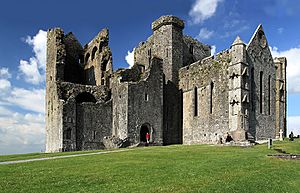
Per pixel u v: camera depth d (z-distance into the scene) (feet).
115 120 204.23
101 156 117.70
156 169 85.20
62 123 191.72
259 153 116.37
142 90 203.51
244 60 181.57
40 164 99.55
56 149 196.03
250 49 190.39
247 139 167.84
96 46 242.78
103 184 69.51
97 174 79.41
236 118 177.17
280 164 95.76
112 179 73.82
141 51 257.75
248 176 77.71
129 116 196.75
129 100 197.98
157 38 236.84
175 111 221.05
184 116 217.36
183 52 241.96
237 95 178.09
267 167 90.43
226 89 186.39
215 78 194.90
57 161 105.91
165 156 111.45
